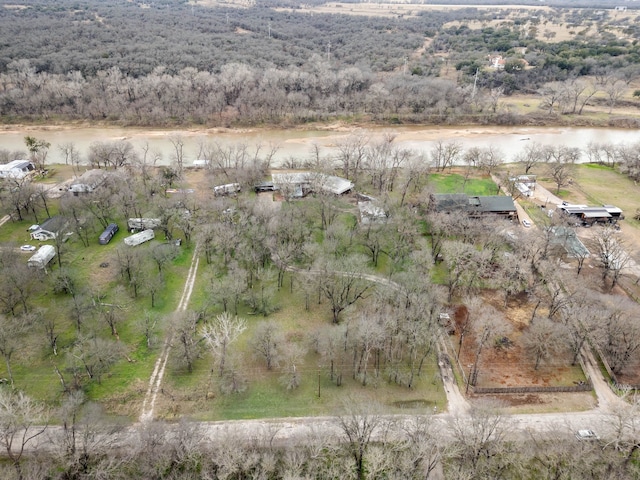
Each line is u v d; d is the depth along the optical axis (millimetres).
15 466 57625
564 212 118688
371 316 78000
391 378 74375
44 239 105750
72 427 59562
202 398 70500
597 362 79500
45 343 78125
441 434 64312
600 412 69812
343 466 59344
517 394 72812
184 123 192750
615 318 77188
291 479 54250
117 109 193375
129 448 60594
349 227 110375
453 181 143250
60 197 122125
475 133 196500
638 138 192125
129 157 145000
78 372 72875
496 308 89312
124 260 93125
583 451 59812
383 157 143375
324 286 86875
